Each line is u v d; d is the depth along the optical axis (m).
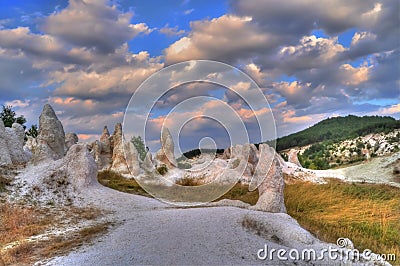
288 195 24.72
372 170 37.00
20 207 17.50
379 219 17.95
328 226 16.48
